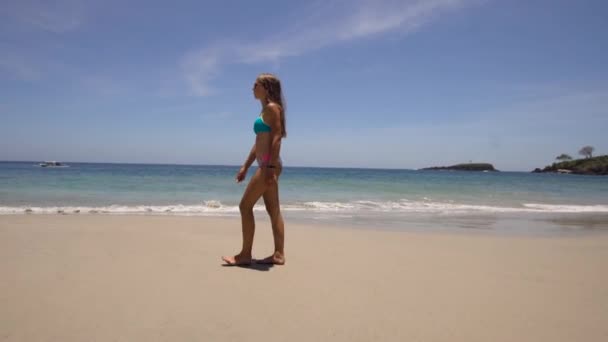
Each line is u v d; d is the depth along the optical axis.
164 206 10.06
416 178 37.34
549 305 2.63
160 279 2.93
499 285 3.09
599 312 2.52
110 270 3.12
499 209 11.98
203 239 4.75
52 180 19.48
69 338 1.90
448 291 2.88
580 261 4.17
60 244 4.11
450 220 8.66
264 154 3.35
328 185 21.98
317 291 2.78
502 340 2.04
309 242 4.89
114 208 9.30
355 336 2.04
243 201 3.44
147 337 1.94
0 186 15.72
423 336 2.06
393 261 3.87
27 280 2.79
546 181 38.06
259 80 3.43
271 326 2.13
